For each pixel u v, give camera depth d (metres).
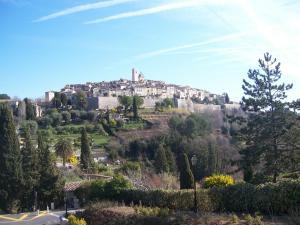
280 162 27.92
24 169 45.12
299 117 28.59
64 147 68.06
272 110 28.95
